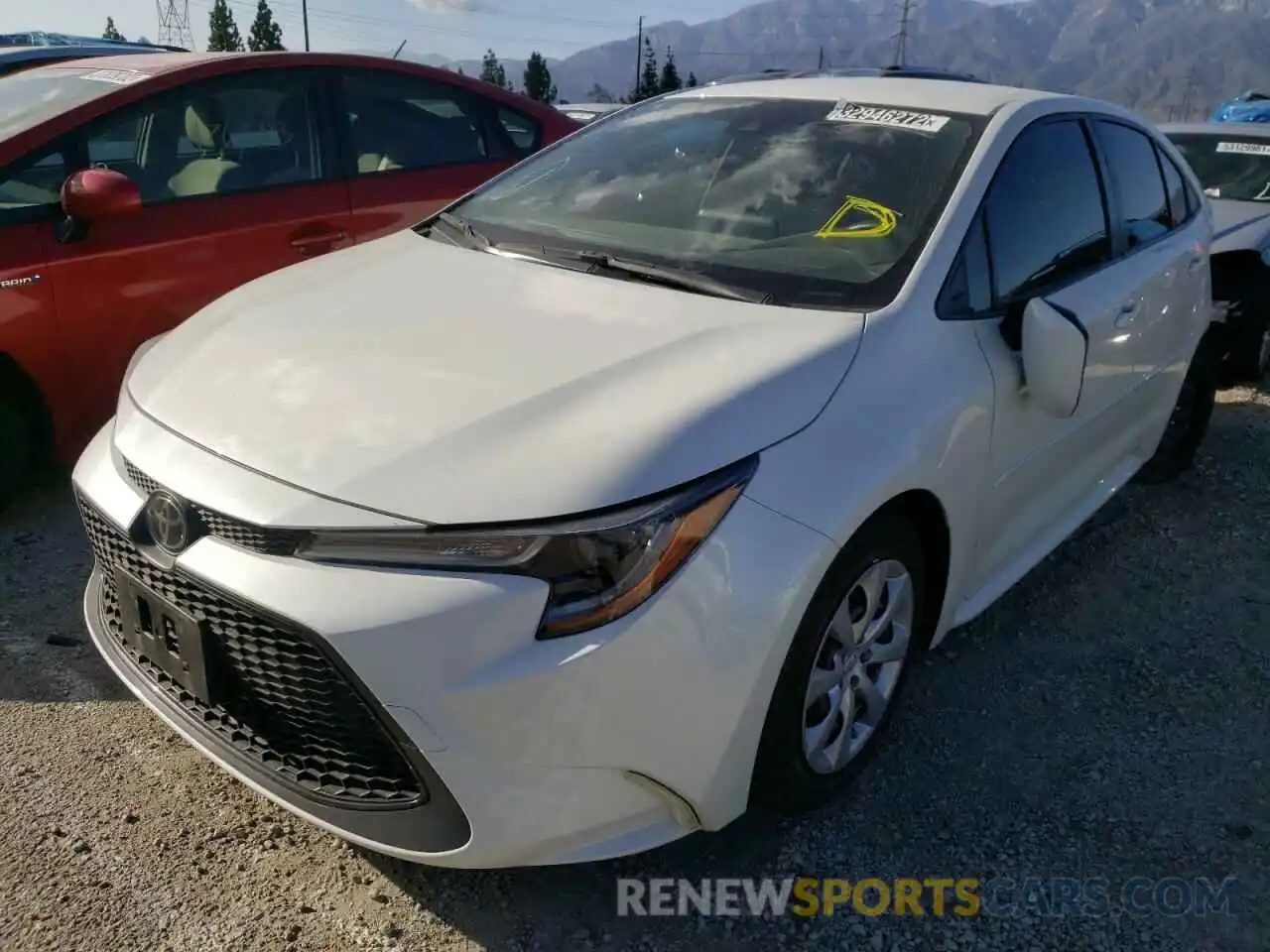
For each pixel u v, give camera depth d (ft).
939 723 9.53
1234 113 38.17
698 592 6.39
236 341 8.25
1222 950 7.24
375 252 10.27
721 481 6.58
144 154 13.51
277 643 6.44
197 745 7.21
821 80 11.37
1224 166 22.57
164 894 7.32
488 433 6.63
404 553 6.16
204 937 7.00
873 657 8.33
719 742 6.73
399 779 6.52
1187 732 9.56
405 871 7.66
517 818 6.30
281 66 14.80
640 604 6.23
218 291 13.65
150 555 6.97
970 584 9.46
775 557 6.66
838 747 8.11
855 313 8.10
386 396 7.09
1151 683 10.30
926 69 12.30
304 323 8.38
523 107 17.76
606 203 10.30
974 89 10.79
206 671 6.87
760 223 9.37
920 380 7.95
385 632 6.03
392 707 6.10
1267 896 7.70
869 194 9.33
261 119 14.58
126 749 8.77
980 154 9.47
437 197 15.99
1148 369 12.11
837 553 7.02
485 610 6.04
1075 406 8.90
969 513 8.70
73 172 12.85
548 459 6.40
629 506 6.25
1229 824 8.40
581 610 6.14
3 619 10.53
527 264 9.36
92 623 8.41
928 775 8.83
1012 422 9.08
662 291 8.59
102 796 8.21
